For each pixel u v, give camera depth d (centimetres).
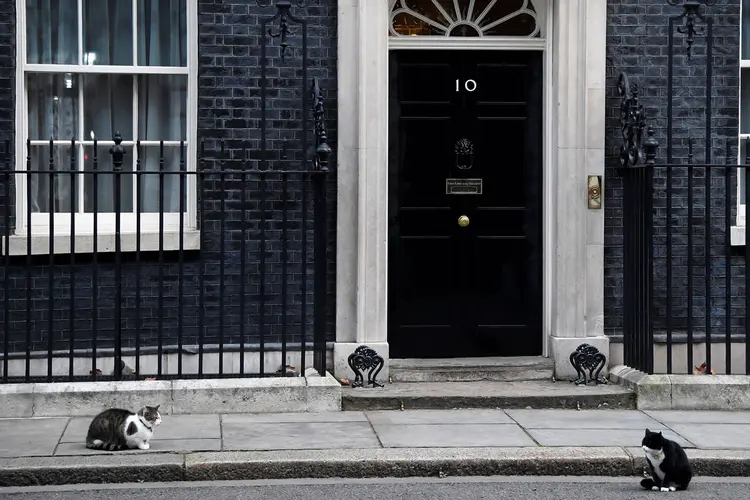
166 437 725
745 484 672
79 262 847
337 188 869
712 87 905
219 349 820
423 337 911
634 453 694
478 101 910
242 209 805
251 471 669
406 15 907
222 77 862
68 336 846
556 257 889
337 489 647
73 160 781
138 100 881
